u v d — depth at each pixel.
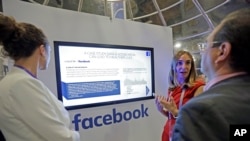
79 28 2.26
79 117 2.24
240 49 0.56
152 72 2.95
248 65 0.57
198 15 3.54
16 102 0.91
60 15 2.12
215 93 0.57
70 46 2.15
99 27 2.44
